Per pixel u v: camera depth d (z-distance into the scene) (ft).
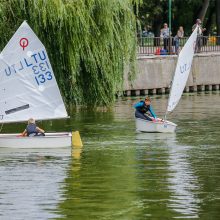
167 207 101.14
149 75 252.62
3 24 165.58
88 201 104.12
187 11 316.19
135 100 230.27
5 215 98.22
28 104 148.15
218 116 186.19
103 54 173.47
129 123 170.19
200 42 271.28
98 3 170.60
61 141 140.36
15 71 147.74
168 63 258.16
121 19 176.24
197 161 128.77
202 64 270.26
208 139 150.00
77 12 167.53
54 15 164.86
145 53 259.60
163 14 312.09
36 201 104.12
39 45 148.05
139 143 145.28
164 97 244.22
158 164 126.31
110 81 176.76
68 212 99.35
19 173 119.75
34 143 139.64
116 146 142.00
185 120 178.91
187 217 96.89
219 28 315.58
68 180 115.55
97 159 130.11
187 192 108.37
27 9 165.89
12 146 139.64
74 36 168.55
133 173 119.85
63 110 148.56
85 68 174.19
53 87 148.05
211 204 102.32
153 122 157.79
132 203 103.09
